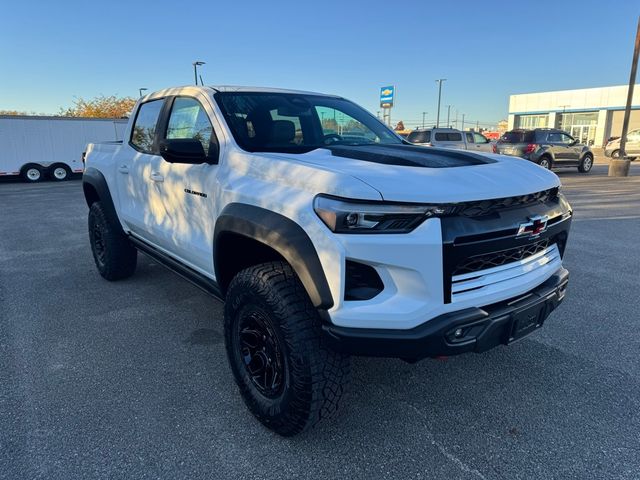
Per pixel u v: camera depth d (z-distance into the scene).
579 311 4.32
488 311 2.33
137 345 3.65
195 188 3.09
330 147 3.14
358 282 2.14
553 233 2.62
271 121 3.23
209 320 4.13
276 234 2.28
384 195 2.05
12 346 3.63
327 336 2.18
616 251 6.52
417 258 2.08
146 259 6.07
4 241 7.41
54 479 2.25
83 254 6.47
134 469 2.32
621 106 46.94
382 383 3.12
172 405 2.87
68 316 4.21
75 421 2.70
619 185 14.55
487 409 2.83
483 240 2.20
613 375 3.22
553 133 18.84
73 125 20.81
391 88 27.09
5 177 21.58
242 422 2.71
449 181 2.22
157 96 3.97
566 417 2.75
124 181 4.24
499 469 2.34
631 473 2.30
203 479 2.27
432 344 2.14
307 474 2.30
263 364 2.57
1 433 2.58
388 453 2.45
